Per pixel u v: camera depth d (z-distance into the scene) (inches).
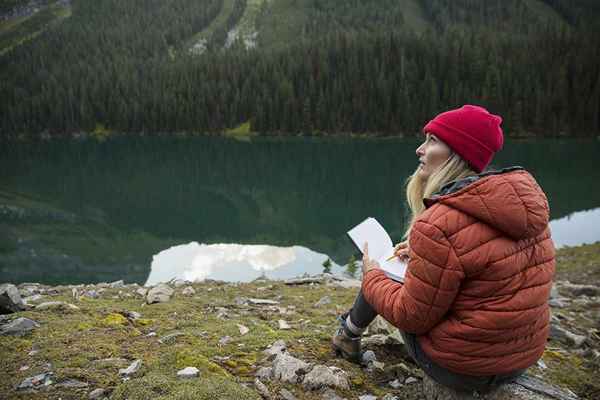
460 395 95.6
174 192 1923.0
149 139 4151.1
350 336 123.8
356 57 4500.5
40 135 4675.2
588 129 3587.6
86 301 199.3
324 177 2236.7
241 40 7066.9
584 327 216.8
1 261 903.1
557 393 92.7
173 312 181.3
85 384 105.5
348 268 649.6
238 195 1861.5
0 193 1792.6
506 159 2497.5
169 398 94.0
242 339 137.5
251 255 942.4
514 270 78.4
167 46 7293.3
